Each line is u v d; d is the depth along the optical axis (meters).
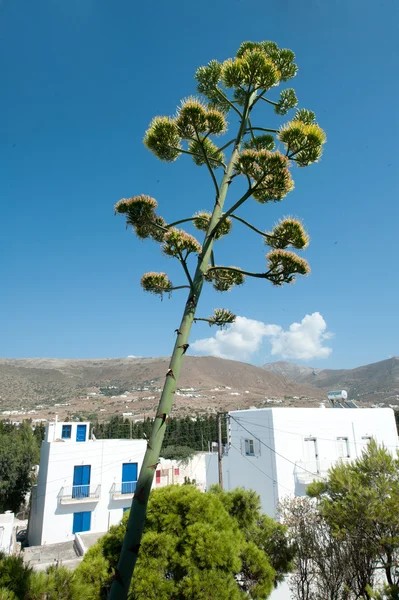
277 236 4.78
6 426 55.09
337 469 9.59
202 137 4.92
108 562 5.86
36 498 30.20
